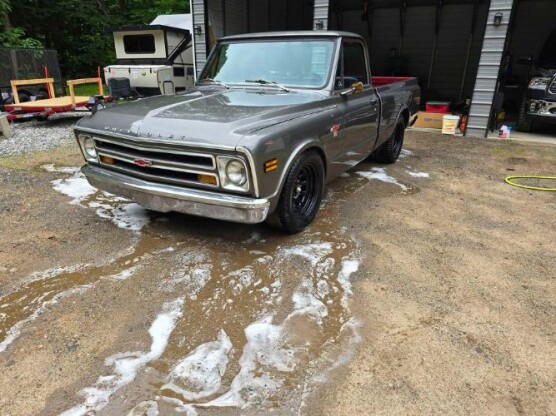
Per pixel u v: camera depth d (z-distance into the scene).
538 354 2.17
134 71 11.75
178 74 12.51
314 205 3.57
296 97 3.51
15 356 2.10
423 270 2.96
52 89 10.47
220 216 2.80
